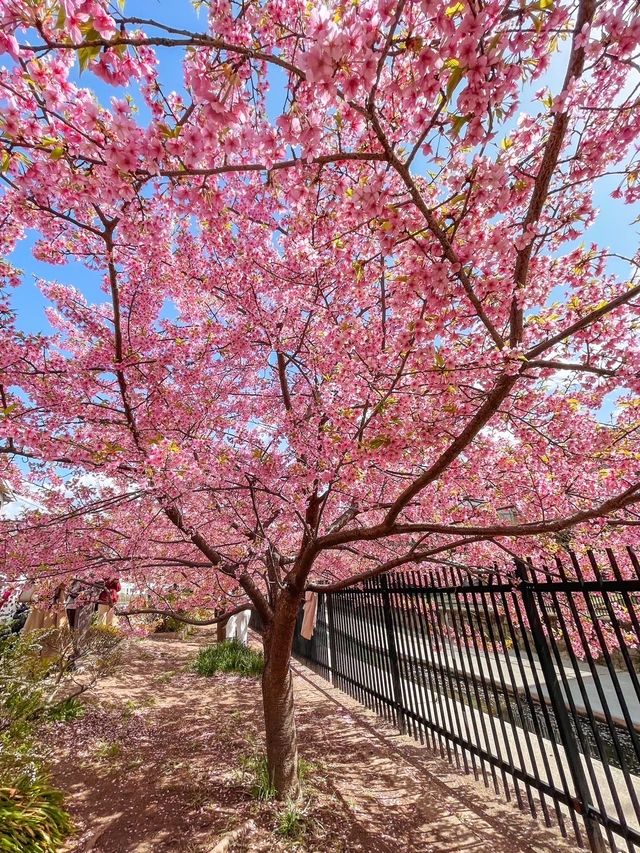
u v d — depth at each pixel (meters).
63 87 1.60
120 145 1.60
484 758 3.97
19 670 4.62
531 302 3.27
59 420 3.91
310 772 4.27
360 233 3.20
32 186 2.04
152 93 1.83
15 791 3.46
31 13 1.33
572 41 1.86
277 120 1.63
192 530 4.33
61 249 3.77
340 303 4.12
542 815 3.53
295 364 4.52
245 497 5.03
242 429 5.04
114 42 1.34
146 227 2.62
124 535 4.87
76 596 6.16
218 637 11.70
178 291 4.41
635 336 3.45
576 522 2.30
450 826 3.35
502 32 1.35
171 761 4.66
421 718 5.04
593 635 5.06
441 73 1.51
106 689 7.23
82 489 4.79
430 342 2.45
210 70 1.56
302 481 3.89
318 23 1.34
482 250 2.36
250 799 3.74
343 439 3.14
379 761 4.54
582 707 7.07
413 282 2.19
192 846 3.15
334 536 3.39
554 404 3.99
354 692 7.13
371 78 1.42
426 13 1.34
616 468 3.86
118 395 4.51
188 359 4.52
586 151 2.42
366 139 2.79
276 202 3.38
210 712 6.38
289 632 4.04
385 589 5.90
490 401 2.40
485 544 4.99
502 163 2.10
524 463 4.26
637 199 2.74
